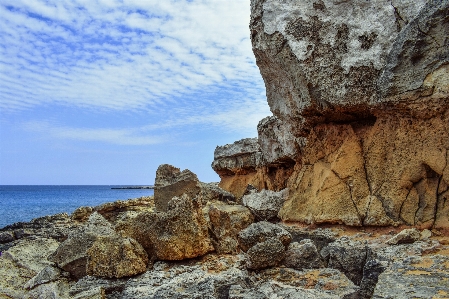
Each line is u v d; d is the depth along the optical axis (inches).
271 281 222.8
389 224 258.5
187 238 265.4
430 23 242.5
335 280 215.5
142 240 276.8
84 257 275.1
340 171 292.0
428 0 250.8
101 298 233.8
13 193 4119.1
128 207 538.6
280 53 315.3
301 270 238.8
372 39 285.9
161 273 249.8
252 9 340.8
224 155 755.4
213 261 259.9
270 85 362.3
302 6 310.0
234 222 335.3
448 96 235.3
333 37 295.1
